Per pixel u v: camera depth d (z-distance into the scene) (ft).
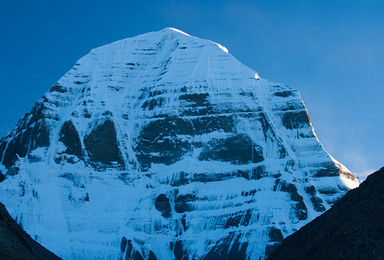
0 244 599.98
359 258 546.67
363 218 567.18
